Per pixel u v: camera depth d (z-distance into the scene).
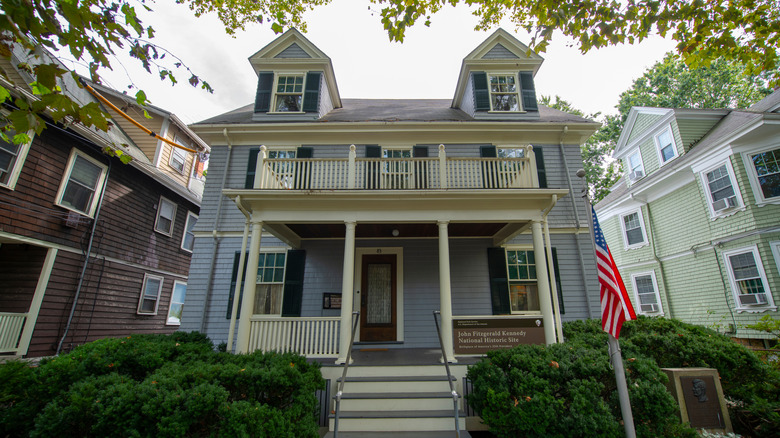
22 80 7.84
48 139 8.56
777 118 9.22
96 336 9.78
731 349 5.73
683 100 19.97
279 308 8.84
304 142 10.14
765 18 5.47
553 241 9.42
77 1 2.64
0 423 4.15
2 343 7.61
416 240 9.23
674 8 5.11
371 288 8.96
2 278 8.34
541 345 5.76
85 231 9.56
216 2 7.15
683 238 12.47
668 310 13.10
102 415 3.91
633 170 15.30
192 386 4.39
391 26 5.44
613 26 5.18
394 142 10.16
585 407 4.30
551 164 10.05
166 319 12.91
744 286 10.27
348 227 6.77
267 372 4.70
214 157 10.12
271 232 7.70
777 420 4.76
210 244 9.41
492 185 7.25
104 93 11.92
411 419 5.18
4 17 2.42
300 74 11.01
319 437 4.82
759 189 9.83
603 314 4.80
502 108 10.88
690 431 4.49
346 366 5.46
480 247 9.22
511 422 4.40
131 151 11.17
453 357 6.19
